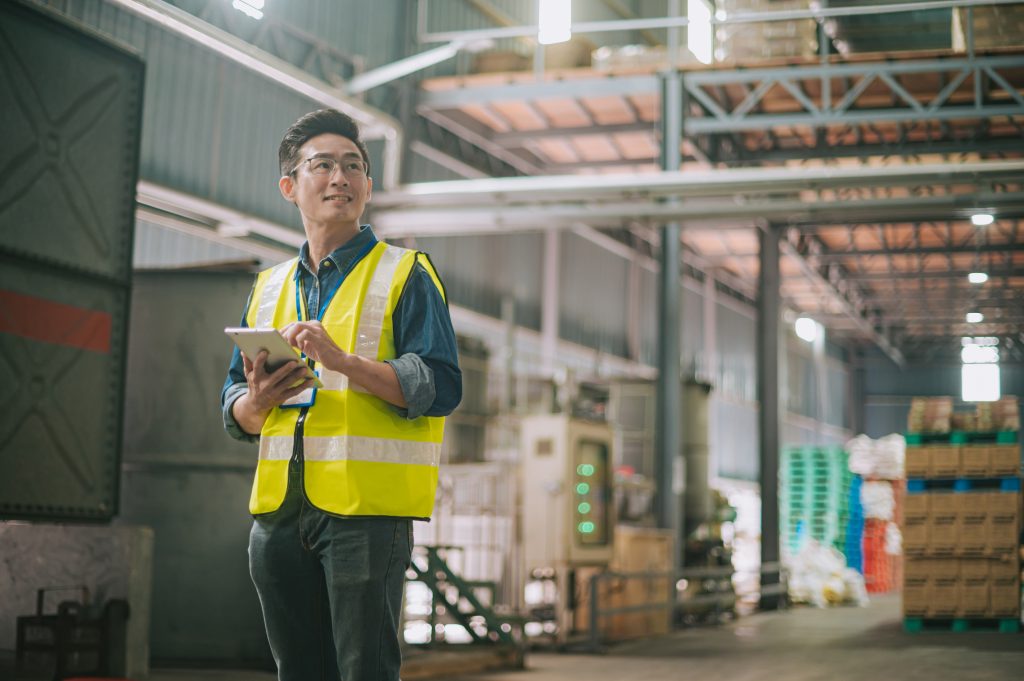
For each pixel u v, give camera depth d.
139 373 9.91
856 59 15.95
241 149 14.41
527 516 13.34
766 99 17.78
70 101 7.73
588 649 12.88
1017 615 15.23
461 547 11.76
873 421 43.19
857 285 32.16
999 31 15.57
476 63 19.28
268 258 15.33
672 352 17.47
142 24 12.88
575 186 14.55
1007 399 15.71
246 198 14.49
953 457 15.60
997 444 15.46
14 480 7.22
